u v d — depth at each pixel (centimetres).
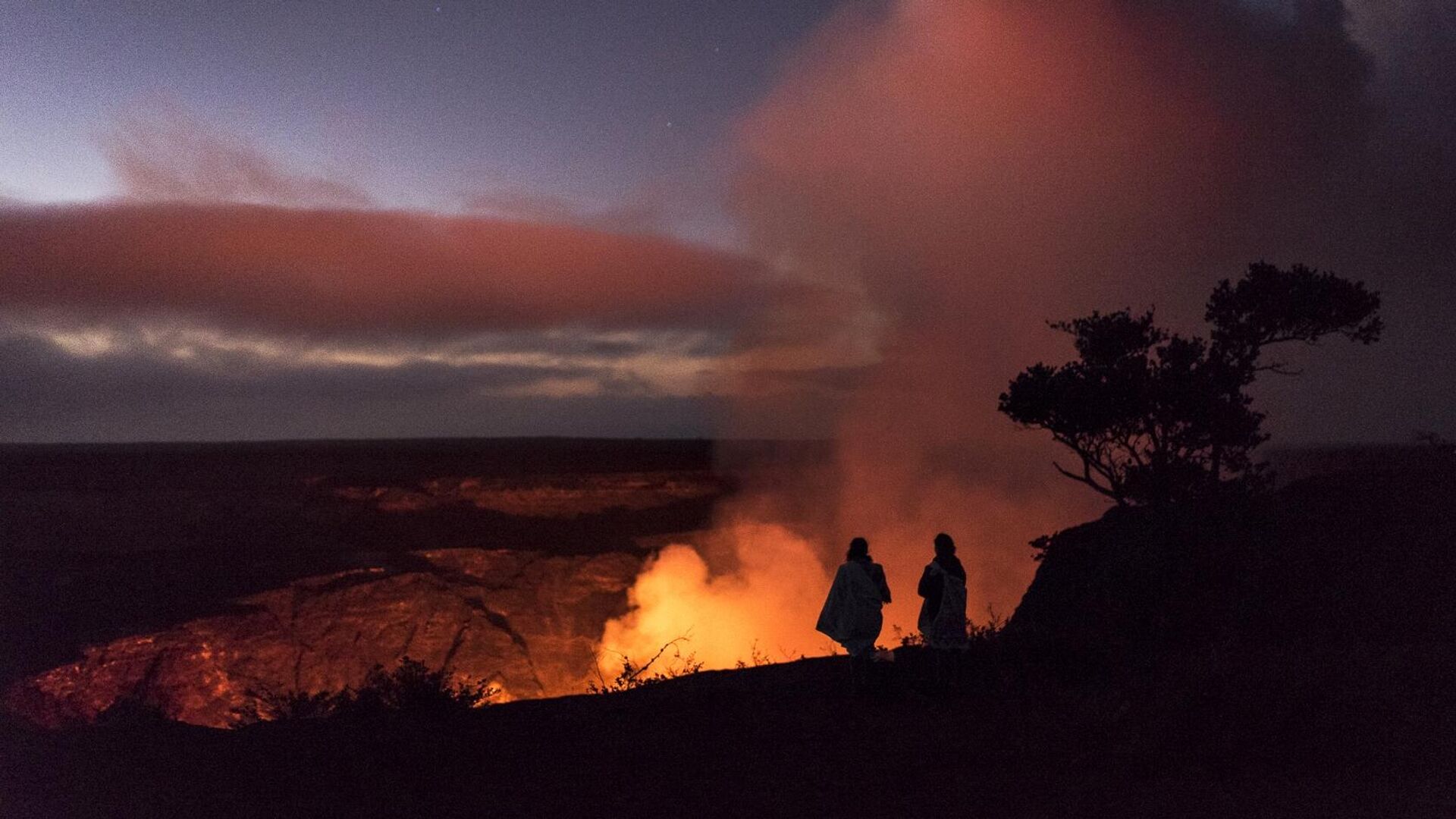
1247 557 1159
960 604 953
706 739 812
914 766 694
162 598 4116
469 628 4403
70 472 8319
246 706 1020
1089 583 1345
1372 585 1045
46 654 3416
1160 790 597
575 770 721
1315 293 1633
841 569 991
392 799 655
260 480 8106
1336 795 564
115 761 747
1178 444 1691
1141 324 1777
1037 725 765
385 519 6525
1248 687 684
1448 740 622
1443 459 1244
